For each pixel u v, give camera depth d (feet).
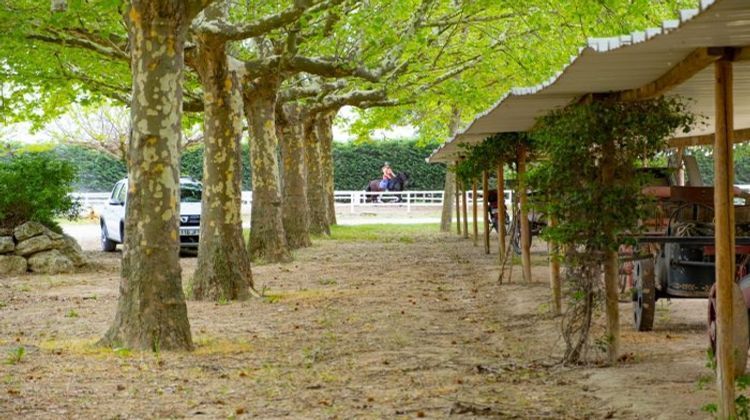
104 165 207.31
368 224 158.71
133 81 46.32
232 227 66.39
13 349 45.93
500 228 80.64
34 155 104.99
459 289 68.74
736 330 31.32
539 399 33.37
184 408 33.12
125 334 45.93
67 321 56.75
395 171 216.13
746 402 28.45
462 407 31.94
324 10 65.98
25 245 89.04
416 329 51.01
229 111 66.90
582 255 39.63
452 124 137.90
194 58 66.39
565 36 79.92
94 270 91.20
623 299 56.08
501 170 74.64
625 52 29.43
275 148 93.04
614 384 35.01
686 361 38.65
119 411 32.65
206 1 45.93
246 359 43.19
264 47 87.15
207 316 57.88
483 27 92.07
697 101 42.75
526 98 42.75
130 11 46.01
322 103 108.17
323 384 36.99
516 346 44.75
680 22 23.84
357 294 67.15
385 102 108.47
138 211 45.88
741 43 27.17
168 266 45.96
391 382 37.11
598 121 38.93
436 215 182.09
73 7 57.26
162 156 45.91
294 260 94.94
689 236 45.98
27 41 69.67
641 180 39.40
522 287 67.36
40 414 32.24
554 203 39.78
